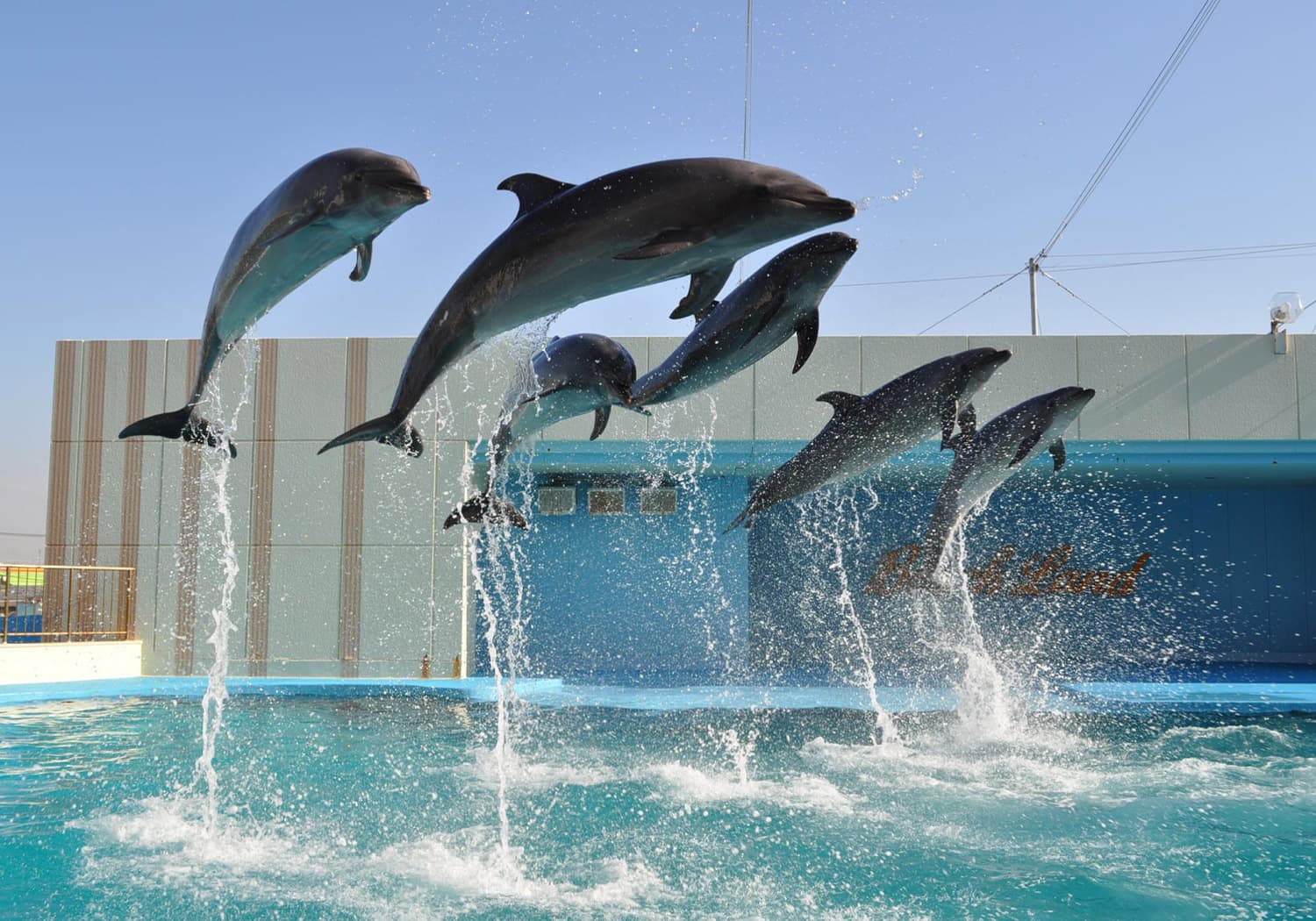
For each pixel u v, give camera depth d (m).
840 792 5.87
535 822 5.21
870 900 4.02
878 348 12.10
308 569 11.93
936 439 11.45
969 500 7.18
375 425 4.46
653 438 12.09
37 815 5.35
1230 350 12.07
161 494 12.14
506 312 4.16
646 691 10.41
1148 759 6.85
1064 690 10.40
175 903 4.00
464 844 4.81
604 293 4.07
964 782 6.11
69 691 10.07
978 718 8.53
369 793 5.86
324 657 11.81
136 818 5.27
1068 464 12.49
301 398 12.14
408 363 4.43
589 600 13.40
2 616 11.95
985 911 3.88
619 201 3.90
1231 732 7.95
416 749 7.20
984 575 14.75
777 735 7.74
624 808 5.51
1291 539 14.77
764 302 4.56
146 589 12.02
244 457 12.12
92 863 4.52
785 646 14.59
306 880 4.31
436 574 11.85
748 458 12.24
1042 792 5.84
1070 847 4.75
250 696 10.05
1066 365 12.10
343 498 12.02
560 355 5.23
